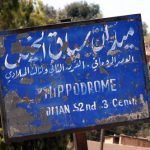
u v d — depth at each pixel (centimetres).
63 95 371
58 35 372
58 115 370
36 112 367
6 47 367
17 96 366
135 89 378
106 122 374
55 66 371
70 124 371
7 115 364
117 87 376
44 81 369
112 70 376
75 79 373
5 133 362
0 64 366
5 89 365
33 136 366
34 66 369
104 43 377
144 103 378
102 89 375
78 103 372
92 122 373
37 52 370
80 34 374
